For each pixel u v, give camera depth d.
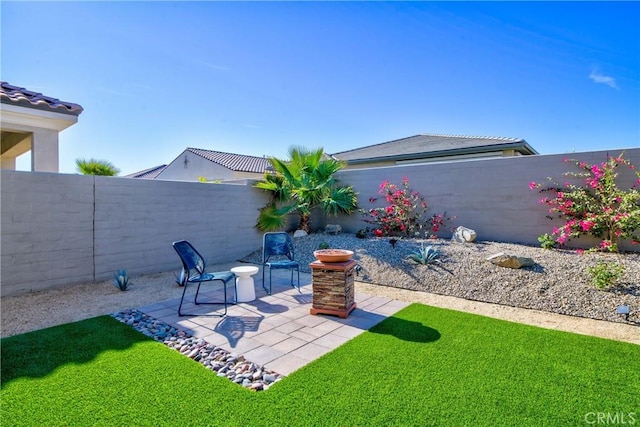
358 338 4.00
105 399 2.72
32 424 2.41
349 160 13.61
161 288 6.36
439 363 3.34
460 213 8.40
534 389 2.89
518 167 7.62
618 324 4.49
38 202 5.95
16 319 4.62
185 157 22.06
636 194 6.10
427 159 12.22
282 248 6.62
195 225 8.34
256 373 3.19
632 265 5.58
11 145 9.05
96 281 6.68
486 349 3.67
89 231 6.57
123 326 4.36
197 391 2.85
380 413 2.56
